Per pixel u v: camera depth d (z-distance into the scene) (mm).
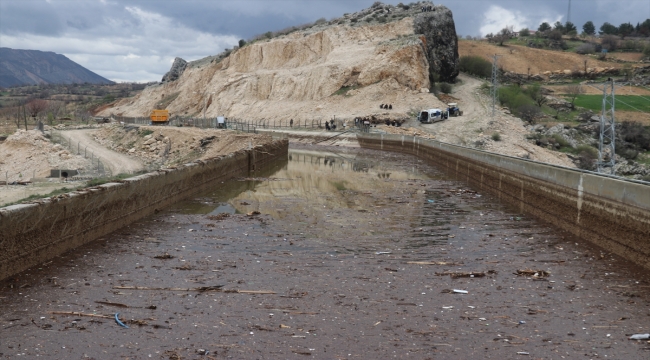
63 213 13508
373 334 9305
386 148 59969
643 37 196250
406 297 11133
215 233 16766
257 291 11336
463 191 27859
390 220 19562
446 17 101562
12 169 59906
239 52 110312
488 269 13227
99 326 9430
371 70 87250
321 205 22703
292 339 9070
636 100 100188
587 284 12039
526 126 75312
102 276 12047
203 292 11242
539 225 18859
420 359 8430
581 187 16734
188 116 107812
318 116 82375
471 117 78375
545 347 8875
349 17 110125
